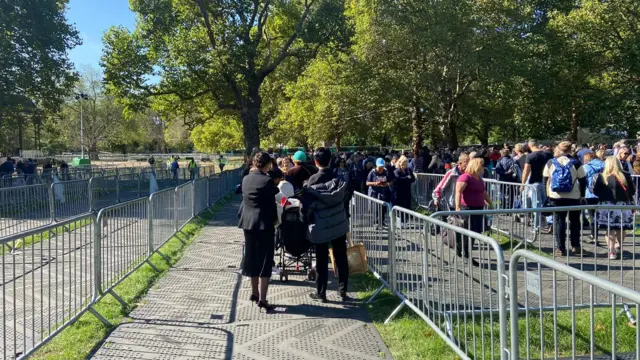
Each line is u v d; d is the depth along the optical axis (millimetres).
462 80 26969
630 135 34344
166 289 6496
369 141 66125
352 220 7871
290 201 6270
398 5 24891
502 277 3254
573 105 33406
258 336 4773
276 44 33344
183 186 11164
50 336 4289
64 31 27844
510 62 24219
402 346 4477
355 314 5434
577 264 6781
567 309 4562
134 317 5359
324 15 26969
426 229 4711
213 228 11992
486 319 4793
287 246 6238
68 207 13609
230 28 25312
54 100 28828
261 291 5512
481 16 24312
